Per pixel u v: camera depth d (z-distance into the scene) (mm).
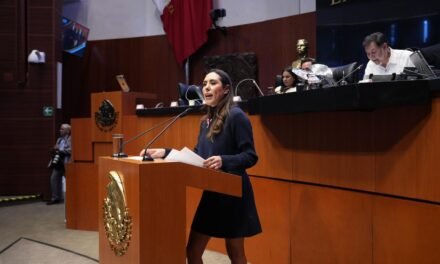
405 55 3215
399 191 2391
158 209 1898
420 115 2252
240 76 7035
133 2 8664
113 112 4980
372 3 5625
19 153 7922
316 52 6195
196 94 4262
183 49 7746
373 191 2559
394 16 5430
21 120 7934
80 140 5305
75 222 5297
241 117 2320
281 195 3303
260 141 3475
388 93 2129
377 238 2559
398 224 2428
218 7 7539
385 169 2475
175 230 1937
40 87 7938
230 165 2154
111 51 8711
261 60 7000
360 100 2141
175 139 4246
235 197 2293
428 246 2264
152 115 4551
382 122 2482
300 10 6684
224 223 2271
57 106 8086
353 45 5816
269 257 3410
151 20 8539
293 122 3156
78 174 5289
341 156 2770
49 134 7934
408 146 2328
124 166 2031
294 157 3158
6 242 4668
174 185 1940
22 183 7895
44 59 7867
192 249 2389
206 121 2496
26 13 7941
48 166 7395
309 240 3055
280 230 3311
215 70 2422
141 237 1853
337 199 2834
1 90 7902
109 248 2217
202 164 2070
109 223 2195
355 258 2707
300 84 2893
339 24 5938
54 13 7961
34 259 3980
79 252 4219
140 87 8492
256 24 7059
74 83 8914
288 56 6680
